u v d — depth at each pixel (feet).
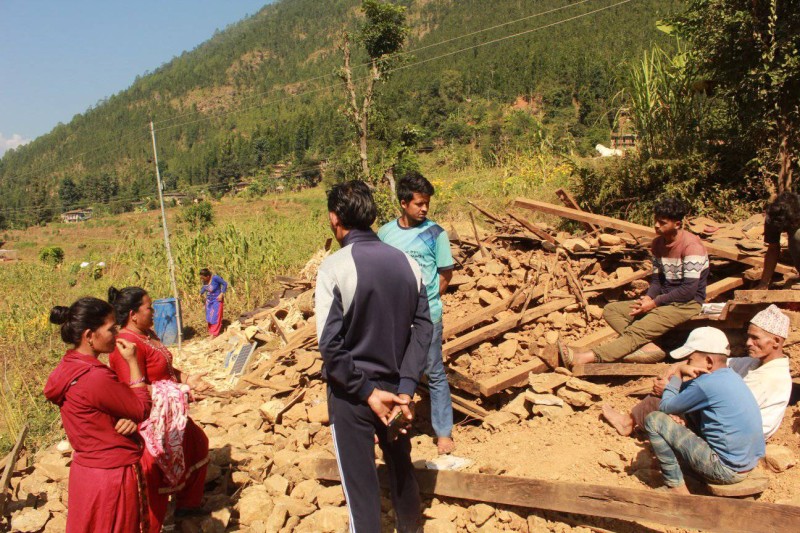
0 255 174.81
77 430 10.73
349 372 9.69
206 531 13.05
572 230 31.24
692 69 31.30
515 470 13.43
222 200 305.12
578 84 379.35
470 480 12.46
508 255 22.44
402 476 11.23
